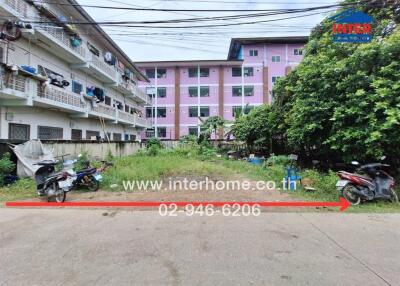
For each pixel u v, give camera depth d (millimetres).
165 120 35844
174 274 3084
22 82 12570
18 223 5008
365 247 3871
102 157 15805
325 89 8352
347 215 5512
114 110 24000
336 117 7645
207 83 35469
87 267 3270
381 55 7395
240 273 3104
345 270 3188
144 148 23750
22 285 2875
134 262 3389
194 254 3617
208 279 2969
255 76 34844
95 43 22438
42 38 14562
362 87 7449
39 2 14000
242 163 15078
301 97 9305
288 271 3154
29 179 9273
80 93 18734
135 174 9797
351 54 8586
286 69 34594
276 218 5289
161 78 36062
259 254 3615
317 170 10422
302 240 4125
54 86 15195
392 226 4809
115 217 5379
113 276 3049
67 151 12516
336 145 7949
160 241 4082
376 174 6785
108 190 8125
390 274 3102
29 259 3500
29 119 14672
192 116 35625
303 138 9531
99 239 4176
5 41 12523
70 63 18797
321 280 2955
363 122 7371
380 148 7031
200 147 21750
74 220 5180
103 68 21625
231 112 35031
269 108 16969
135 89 29828
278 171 10547
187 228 4684
